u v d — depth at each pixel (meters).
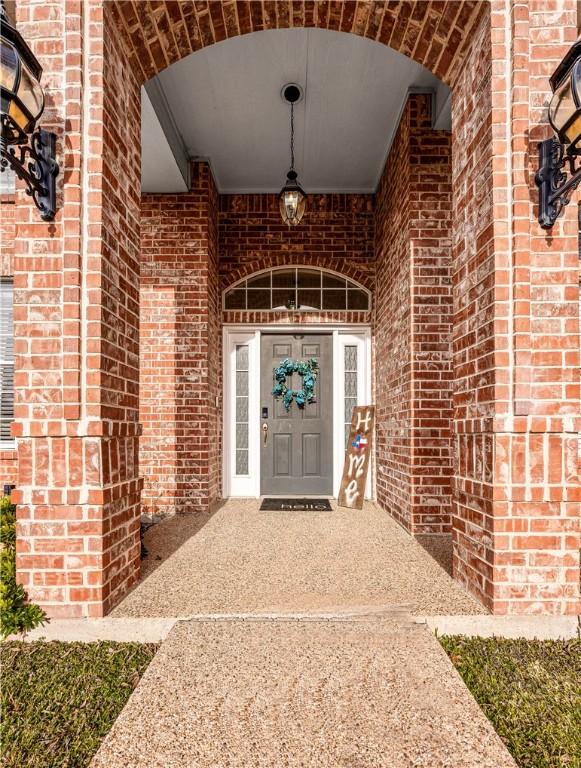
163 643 2.17
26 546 2.40
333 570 3.14
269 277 6.07
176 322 5.30
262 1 2.73
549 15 2.47
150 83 3.75
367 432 5.64
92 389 2.41
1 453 4.43
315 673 1.96
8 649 2.28
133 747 1.60
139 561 2.94
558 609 2.39
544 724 1.78
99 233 2.46
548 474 2.40
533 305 2.44
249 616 2.43
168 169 4.83
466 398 2.79
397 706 1.77
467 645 2.29
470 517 2.70
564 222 2.44
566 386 2.41
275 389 6.14
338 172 5.61
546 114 2.46
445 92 3.93
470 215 2.77
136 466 2.89
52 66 2.49
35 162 2.44
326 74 3.98
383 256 5.45
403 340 4.46
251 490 6.06
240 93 4.21
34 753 1.65
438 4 2.64
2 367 4.51
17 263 2.45
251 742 1.62
